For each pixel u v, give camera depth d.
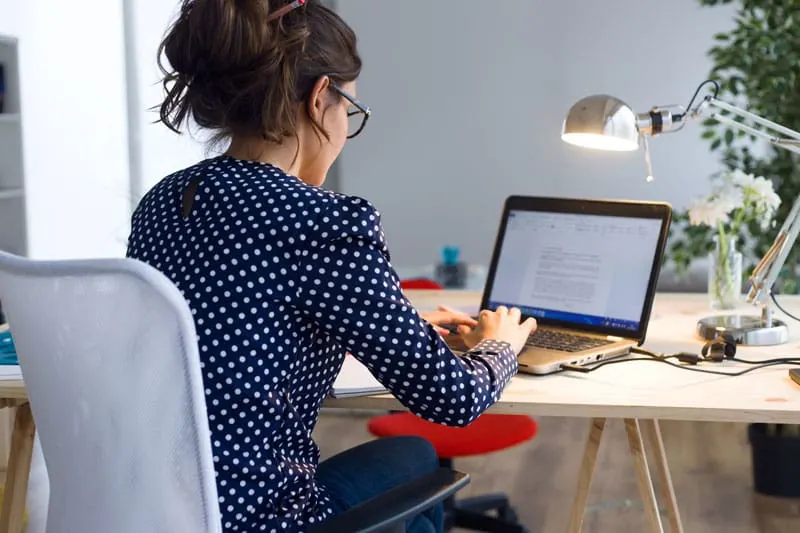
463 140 6.63
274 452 1.27
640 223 1.92
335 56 1.34
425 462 1.62
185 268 1.24
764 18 3.96
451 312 1.93
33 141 4.19
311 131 1.37
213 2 1.27
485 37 6.51
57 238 4.34
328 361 1.33
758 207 2.23
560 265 2.01
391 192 6.77
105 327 1.11
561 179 6.55
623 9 6.32
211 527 1.12
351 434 3.84
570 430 3.88
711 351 1.75
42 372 1.21
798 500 3.12
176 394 1.09
